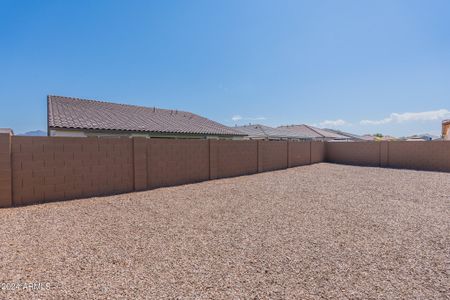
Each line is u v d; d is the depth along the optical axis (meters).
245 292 3.35
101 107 18.44
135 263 4.16
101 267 4.01
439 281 3.65
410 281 3.65
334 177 14.95
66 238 5.24
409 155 21.14
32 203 7.98
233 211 7.47
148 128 16.39
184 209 7.65
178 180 11.97
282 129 35.88
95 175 9.30
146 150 10.69
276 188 11.24
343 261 4.29
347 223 6.41
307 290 3.41
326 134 38.03
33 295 3.22
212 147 13.56
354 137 44.31
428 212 7.48
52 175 8.36
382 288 3.46
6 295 3.22
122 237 5.34
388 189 11.19
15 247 4.75
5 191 7.50
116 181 9.82
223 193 10.06
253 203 8.48
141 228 5.91
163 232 5.66
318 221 6.56
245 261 4.27
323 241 5.20
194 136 18.92
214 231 5.76
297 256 4.48
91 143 9.20
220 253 4.58
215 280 3.65
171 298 3.20
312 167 20.48
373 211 7.56
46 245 4.87
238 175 15.23
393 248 4.85
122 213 7.15
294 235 5.54
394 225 6.26
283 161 19.53
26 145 7.88
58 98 17.36
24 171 7.85
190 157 12.49
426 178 14.79
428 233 5.70
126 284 3.51
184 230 5.81
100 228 5.88
